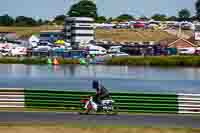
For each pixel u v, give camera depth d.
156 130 53.09
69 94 68.81
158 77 177.25
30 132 50.91
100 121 58.56
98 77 171.75
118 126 54.59
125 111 68.00
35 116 61.16
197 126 57.03
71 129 52.38
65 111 66.50
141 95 68.06
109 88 126.25
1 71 192.12
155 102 68.25
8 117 59.84
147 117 63.12
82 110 67.69
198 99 68.00
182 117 63.97
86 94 68.88
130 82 152.38
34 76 170.38
